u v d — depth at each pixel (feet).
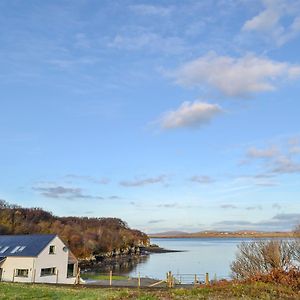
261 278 70.95
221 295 58.44
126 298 56.59
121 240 545.85
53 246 172.96
